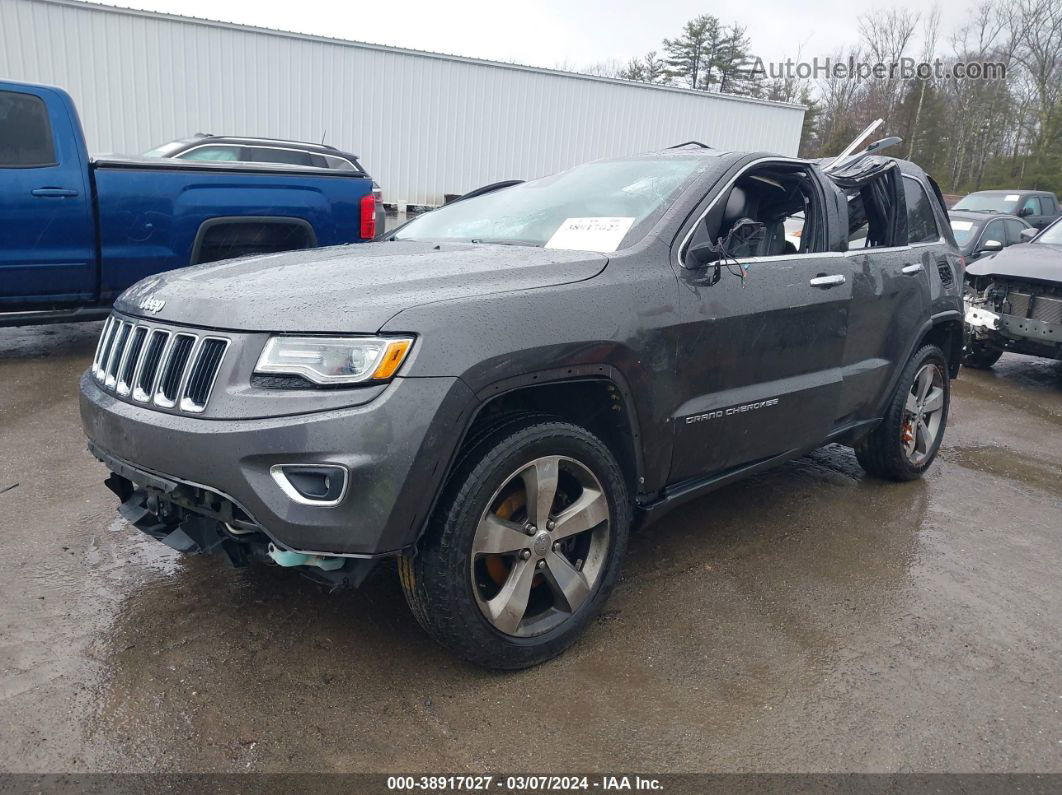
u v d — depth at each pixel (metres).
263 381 2.37
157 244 6.43
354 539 2.31
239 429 2.31
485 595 2.70
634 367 2.88
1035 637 3.17
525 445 2.57
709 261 3.06
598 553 2.92
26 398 5.52
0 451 4.55
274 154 10.29
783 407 3.60
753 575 3.57
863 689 2.76
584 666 2.82
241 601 3.12
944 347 5.02
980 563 3.83
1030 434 6.35
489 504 2.53
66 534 3.62
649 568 3.60
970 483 5.03
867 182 4.35
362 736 2.41
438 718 2.51
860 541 4.00
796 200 3.92
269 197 6.79
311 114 14.39
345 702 2.56
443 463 2.39
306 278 2.69
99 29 12.63
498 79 15.84
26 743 2.30
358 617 3.04
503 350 2.49
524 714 2.55
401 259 2.98
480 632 2.57
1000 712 2.67
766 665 2.88
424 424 2.33
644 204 3.36
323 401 2.30
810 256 3.74
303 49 14.09
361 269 2.81
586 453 2.78
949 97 42.97
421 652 2.85
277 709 2.51
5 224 5.86
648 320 2.93
